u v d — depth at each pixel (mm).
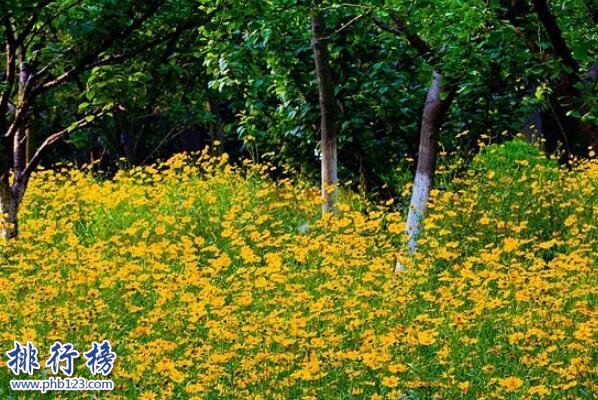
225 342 7762
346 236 10508
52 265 10000
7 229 11172
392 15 10164
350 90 12711
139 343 7840
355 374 6879
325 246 10195
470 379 7027
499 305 8328
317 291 9477
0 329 8273
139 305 9172
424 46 10133
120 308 8922
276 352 7660
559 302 8164
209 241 11977
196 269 9297
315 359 6992
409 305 8891
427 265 10141
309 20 12711
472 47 9117
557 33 7727
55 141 11492
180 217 12750
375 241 11930
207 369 7246
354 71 12812
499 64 10211
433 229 11594
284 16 11406
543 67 8055
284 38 12547
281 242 11383
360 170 13242
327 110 12227
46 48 10688
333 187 12188
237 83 13102
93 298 8945
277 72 12844
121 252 10766
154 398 6742
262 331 7789
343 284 9031
